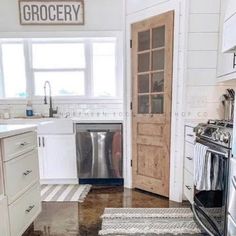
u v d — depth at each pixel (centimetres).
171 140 255
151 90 270
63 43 354
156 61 265
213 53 237
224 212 156
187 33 235
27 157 182
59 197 265
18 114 357
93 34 336
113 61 357
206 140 183
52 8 331
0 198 146
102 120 297
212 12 231
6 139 152
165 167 262
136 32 277
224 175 155
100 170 304
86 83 359
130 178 299
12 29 337
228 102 237
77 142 299
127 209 236
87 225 205
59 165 303
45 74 362
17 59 358
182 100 243
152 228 201
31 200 189
